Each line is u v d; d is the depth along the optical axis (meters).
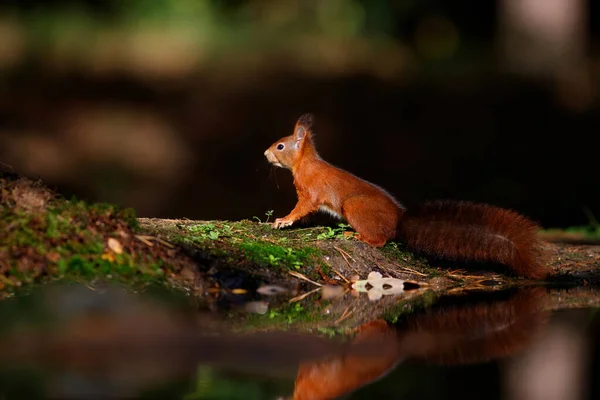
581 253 11.72
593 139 27.36
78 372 6.09
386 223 10.08
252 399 5.71
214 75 35.12
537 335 7.34
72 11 42.09
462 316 8.12
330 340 7.15
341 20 42.66
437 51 42.09
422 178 22.66
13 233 8.13
